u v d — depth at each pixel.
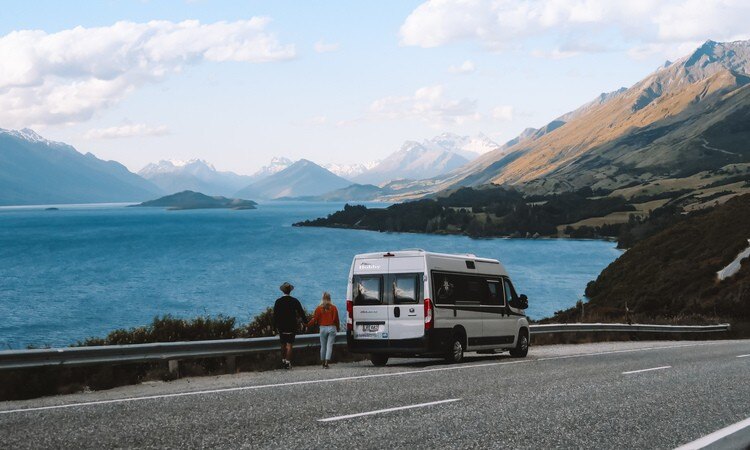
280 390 12.05
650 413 9.80
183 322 19.30
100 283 112.75
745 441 7.81
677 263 69.62
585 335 32.44
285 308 17.42
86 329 68.19
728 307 51.69
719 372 15.69
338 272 132.12
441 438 7.76
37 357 12.84
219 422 8.67
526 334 22.17
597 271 148.00
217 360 17.41
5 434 7.92
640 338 35.47
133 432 8.00
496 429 8.38
